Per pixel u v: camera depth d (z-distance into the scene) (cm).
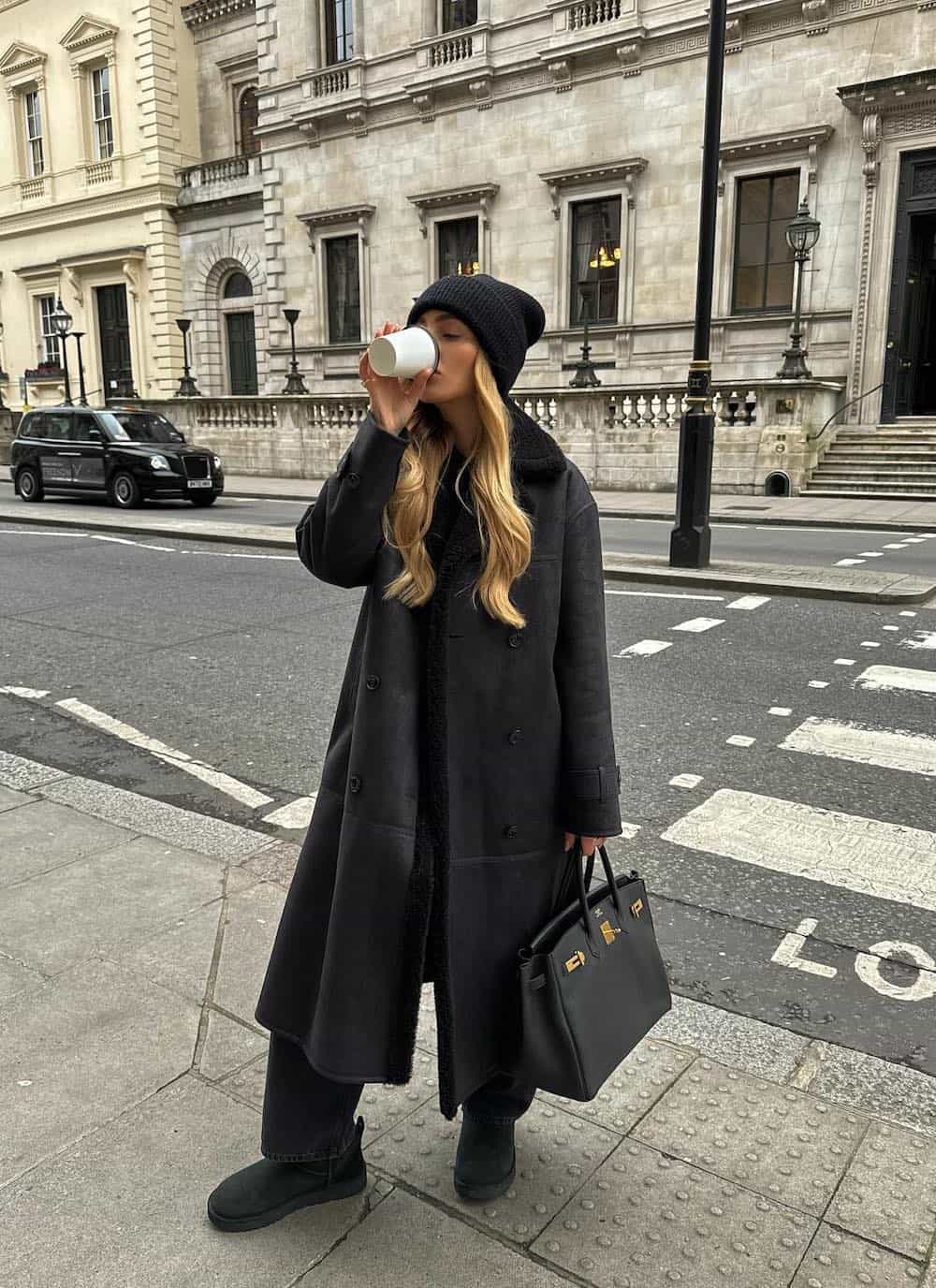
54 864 366
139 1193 208
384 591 172
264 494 2153
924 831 414
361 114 2753
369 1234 198
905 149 1973
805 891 364
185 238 3434
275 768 499
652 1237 198
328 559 173
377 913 174
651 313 2348
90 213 3634
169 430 1938
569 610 183
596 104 2359
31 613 894
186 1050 255
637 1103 240
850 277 2089
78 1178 211
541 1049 183
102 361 3794
